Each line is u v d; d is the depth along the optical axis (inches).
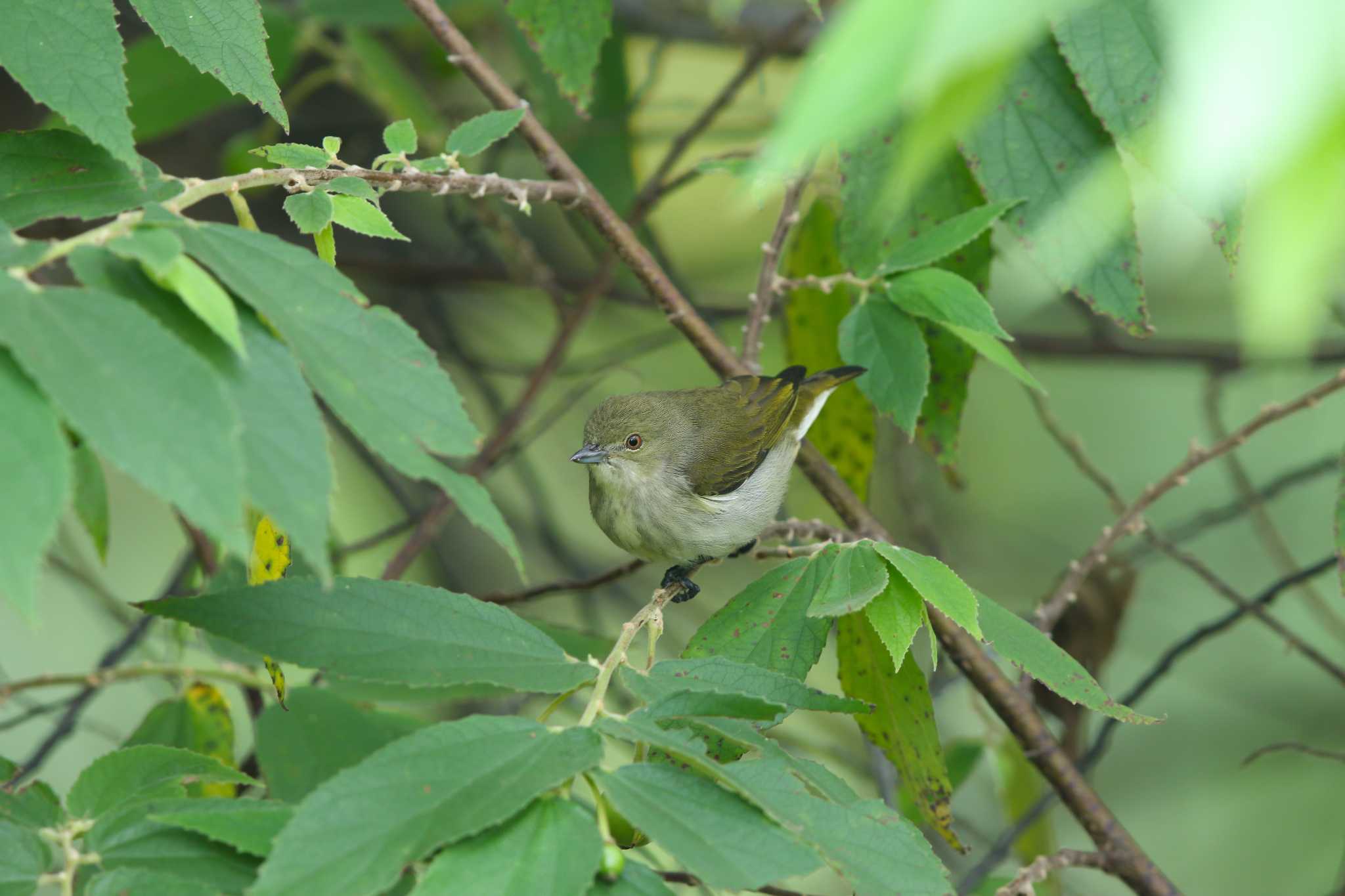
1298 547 566.6
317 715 316.5
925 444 355.3
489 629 206.1
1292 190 76.0
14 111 472.7
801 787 172.7
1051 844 417.7
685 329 343.6
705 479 411.8
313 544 141.3
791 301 416.2
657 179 451.2
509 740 167.8
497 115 270.1
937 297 307.3
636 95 512.1
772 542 432.1
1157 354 524.7
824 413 415.2
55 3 200.1
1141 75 267.7
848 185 332.8
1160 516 579.5
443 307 586.2
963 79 86.7
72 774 491.8
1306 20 75.3
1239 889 508.7
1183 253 116.1
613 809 179.2
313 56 571.5
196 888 160.2
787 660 243.9
